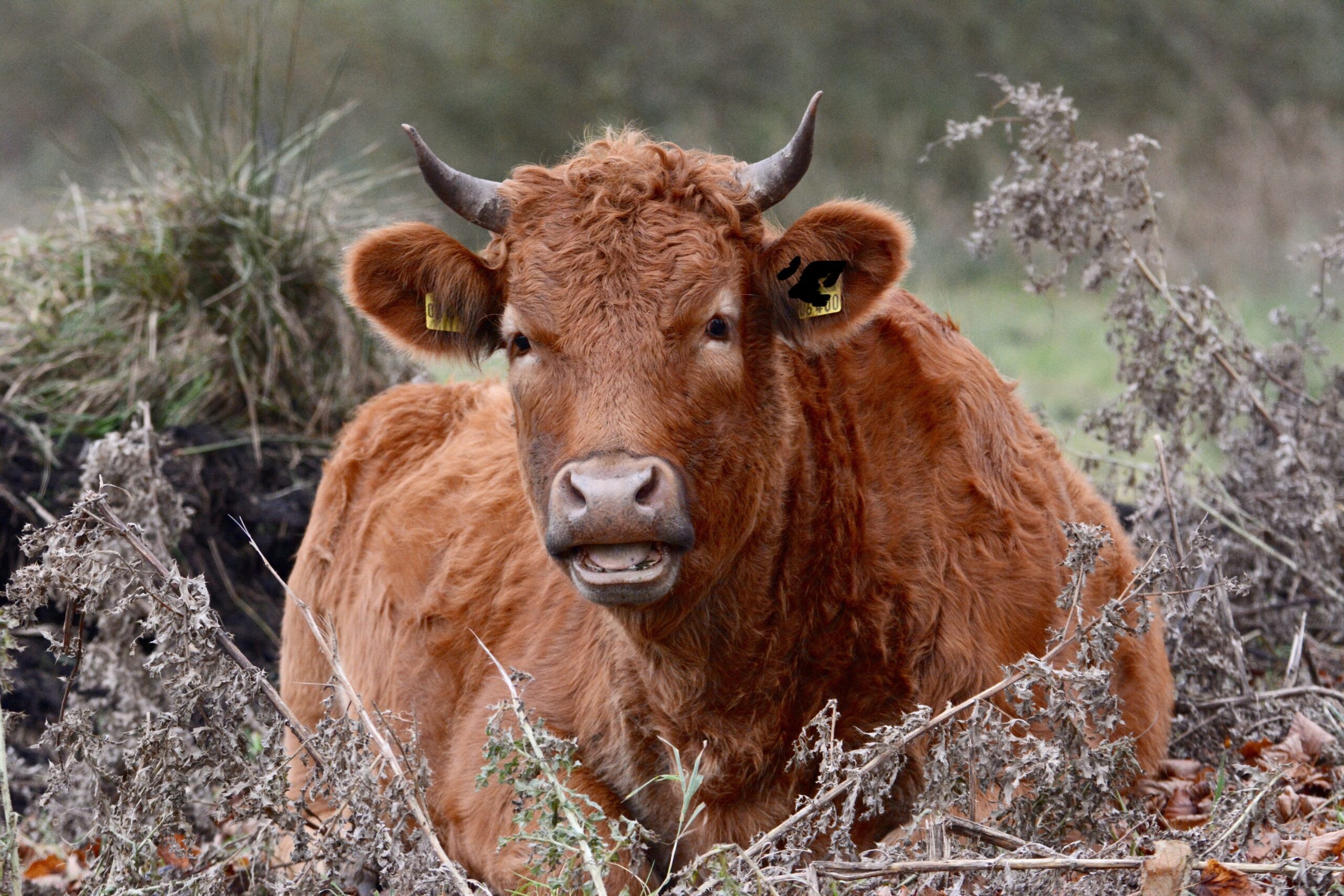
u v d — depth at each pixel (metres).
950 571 9.50
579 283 8.78
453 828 10.68
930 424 9.83
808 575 9.37
